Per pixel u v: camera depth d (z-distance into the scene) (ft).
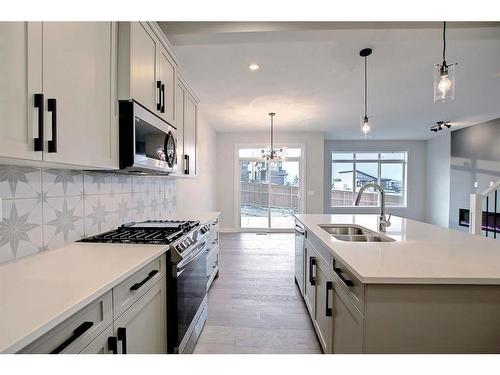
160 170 6.42
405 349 3.55
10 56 2.89
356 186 25.80
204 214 10.90
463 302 3.55
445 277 3.49
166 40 6.82
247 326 7.36
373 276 3.49
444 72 6.00
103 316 3.09
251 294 9.45
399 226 7.82
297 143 21.76
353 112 15.84
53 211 4.69
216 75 10.44
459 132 20.68
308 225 7.87
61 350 2.46
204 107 14.89
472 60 9.17
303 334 6.97
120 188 7.02
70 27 3.80
